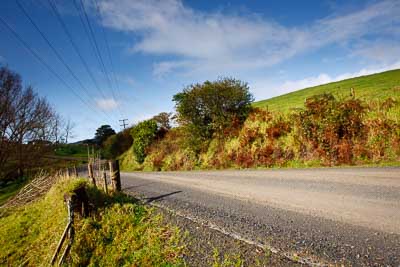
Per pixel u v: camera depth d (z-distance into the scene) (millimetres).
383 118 12633
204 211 7578
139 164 32125
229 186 10672
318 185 8633
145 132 31562
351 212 5875
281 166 14727
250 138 17703
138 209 8812
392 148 11555
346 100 14953
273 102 26969
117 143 44500
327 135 13445
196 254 5066
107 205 9422
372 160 11664
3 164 33094
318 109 14570
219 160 19094
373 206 6043
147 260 5301
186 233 6102
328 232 5062
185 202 8969
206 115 21609
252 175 12594
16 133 34375
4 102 32906
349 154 12445
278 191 8617
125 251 6020
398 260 3852
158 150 29156
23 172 35688
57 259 6125
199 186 11641
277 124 16734
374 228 4949
